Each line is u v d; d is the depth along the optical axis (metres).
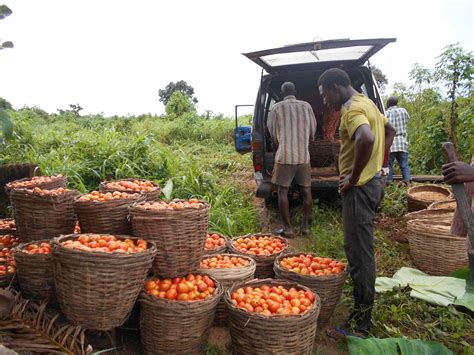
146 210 2.71
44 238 3.02
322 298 3.17
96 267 2.31
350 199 3.04
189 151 12.12
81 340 2.30
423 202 5.57
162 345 2.70
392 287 3.72
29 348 2.30
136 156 6.85
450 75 8.27
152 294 2.67
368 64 5.78
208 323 2.78
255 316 2.49
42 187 3.77
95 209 2.85
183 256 2.82
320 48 4.91
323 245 4.98
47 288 2.77
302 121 5.16
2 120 2.45
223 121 16.97
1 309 2.52
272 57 5.53
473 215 2.46
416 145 9.32
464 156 7.87
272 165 6.07
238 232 5.46
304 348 2.58
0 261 3.04
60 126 14.38
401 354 2.46
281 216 5.85
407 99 10.52
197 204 3.01
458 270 3.77
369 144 2.78
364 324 3.14
